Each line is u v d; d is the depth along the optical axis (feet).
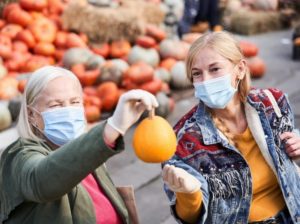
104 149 5.59
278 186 8.19
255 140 8.08
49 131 7.20
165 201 15.43
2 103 19.85
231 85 7.97
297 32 32.30
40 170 5.89
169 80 24.21
